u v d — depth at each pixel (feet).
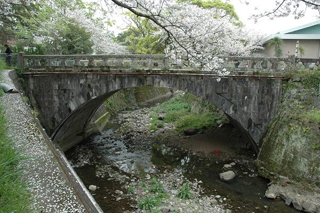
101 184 43.86
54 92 50.47
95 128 71.77
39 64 50.03
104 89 49.73
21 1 55.31
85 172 48.39
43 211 8.46
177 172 48.98
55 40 68.64
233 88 48.67
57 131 53.16
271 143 47.03
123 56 48.32
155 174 48.08
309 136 40.78
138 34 97.35
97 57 48.52
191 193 40.47
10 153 11.55
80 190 11.51
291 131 43.68
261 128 49.98
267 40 85.61
